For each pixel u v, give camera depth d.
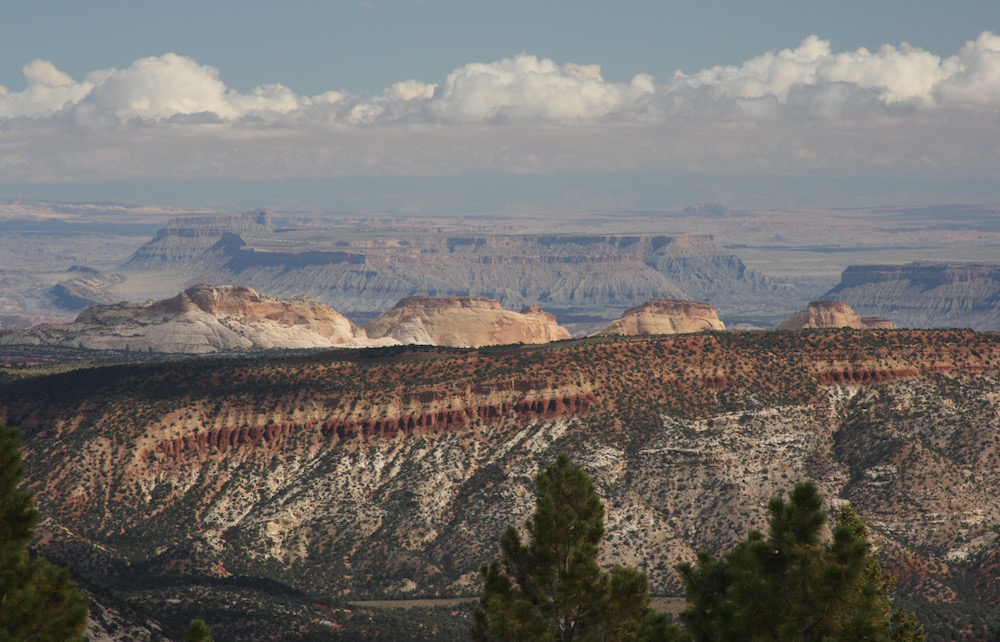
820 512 130.25
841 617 126.62
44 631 119.88
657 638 137.00
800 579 128.62
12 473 126.88
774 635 129.25
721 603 131.75
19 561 122.94
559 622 148.88
